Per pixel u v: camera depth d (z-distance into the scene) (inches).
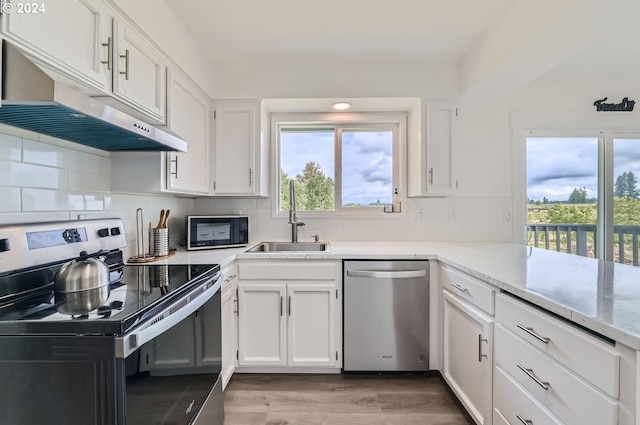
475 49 82.7
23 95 32.2
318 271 79.4
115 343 30.7
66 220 53.2
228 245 90.1
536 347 40.9
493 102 100.2
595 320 31.4
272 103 97.4
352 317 79.2
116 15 49.8
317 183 111.0
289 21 72.6
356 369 79.7
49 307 36.2
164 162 67.0
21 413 31.1
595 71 96.8
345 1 65.8
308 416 65.4
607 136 105.0
